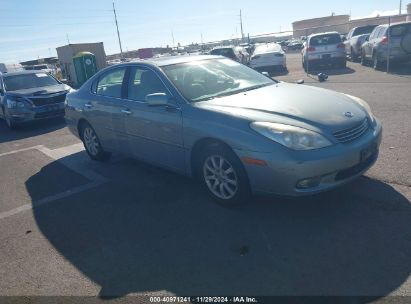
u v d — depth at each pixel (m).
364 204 3.79
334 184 3.53
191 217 3.96
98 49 26.98
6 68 30.45
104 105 5.48
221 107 3.98
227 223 3.75
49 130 9.69
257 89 4.63
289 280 2.83
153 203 4.41
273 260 3.09
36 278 3.25
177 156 4.45
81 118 6.14
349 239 3.24
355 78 12.88
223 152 3.82
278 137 3.44
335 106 3.90
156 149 4.74
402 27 13.23
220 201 4.09
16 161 6.99
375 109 7.71
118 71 5.38
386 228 3.34
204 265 3.14
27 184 5.64
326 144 3.44
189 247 3.43
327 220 3.58
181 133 4.23
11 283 3.22
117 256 3.43
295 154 3.37
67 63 26.36
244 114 3.74
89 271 3.26
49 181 5.65
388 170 4.52
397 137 5.73
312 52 16.50
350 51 19.77
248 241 3.40
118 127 5.29
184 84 4.50
